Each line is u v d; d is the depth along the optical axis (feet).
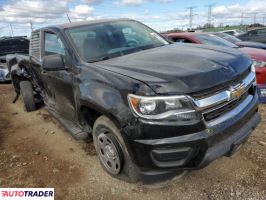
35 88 20.56
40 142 15.84
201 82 9.06
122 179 11.23
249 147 13.00
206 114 9.04
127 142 9.43
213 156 9.16
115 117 9.57
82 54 12.48
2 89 30.35
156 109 8.78
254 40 47.60
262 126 15.15
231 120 9.58
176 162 9.21
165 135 8.83
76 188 11.35
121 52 12.89
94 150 14.07
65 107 14.26
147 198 10.38
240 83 10.14
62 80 13.26
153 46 13.85
